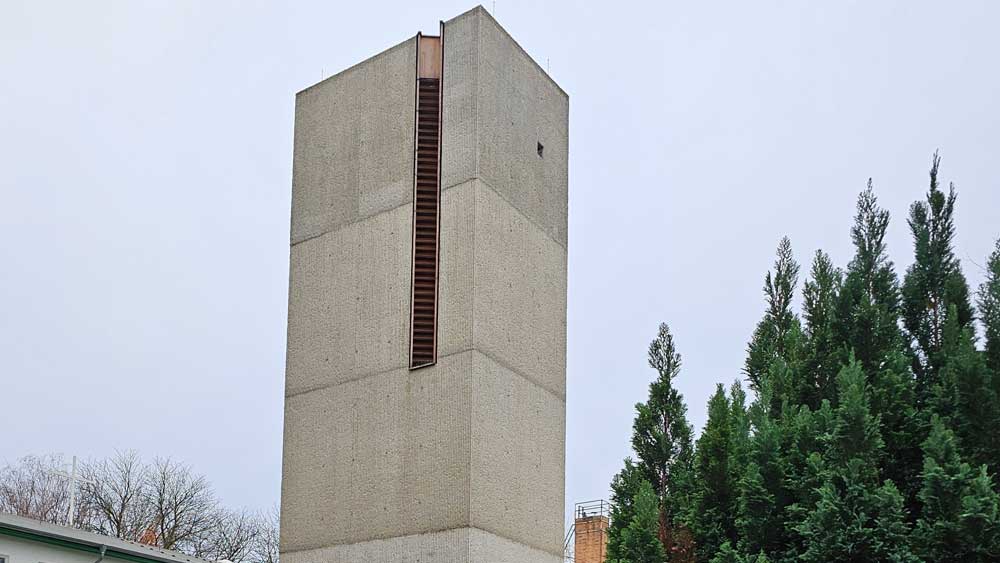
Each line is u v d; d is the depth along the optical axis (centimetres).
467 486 2261
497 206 2489
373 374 2452
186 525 5222
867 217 3391
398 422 2388
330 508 2430
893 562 2606
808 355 3328
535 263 2606
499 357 2412
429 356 2397
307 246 2636
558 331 2666
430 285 2439
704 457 3200
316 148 2688
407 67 2580
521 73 2664
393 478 2361
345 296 2544
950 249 3316
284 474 2520
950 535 2592
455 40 2555
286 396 2573
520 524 2391
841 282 3366
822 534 2681
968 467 2658
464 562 2222
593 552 4150
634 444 3744
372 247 2530
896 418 2952
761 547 2909
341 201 2608
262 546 5628
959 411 2891
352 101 2653
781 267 3975
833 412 2959
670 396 3797
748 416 3362
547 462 2530
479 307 2375
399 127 2556
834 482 2758
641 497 3075
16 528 2123
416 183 2498
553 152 2766
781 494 2928
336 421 2478
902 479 2934
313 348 2561
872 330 3141
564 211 2778
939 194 3359
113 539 2328
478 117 2473
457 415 2316
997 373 2883
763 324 3934
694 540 3125
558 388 2623
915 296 3291
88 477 5109
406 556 2295
